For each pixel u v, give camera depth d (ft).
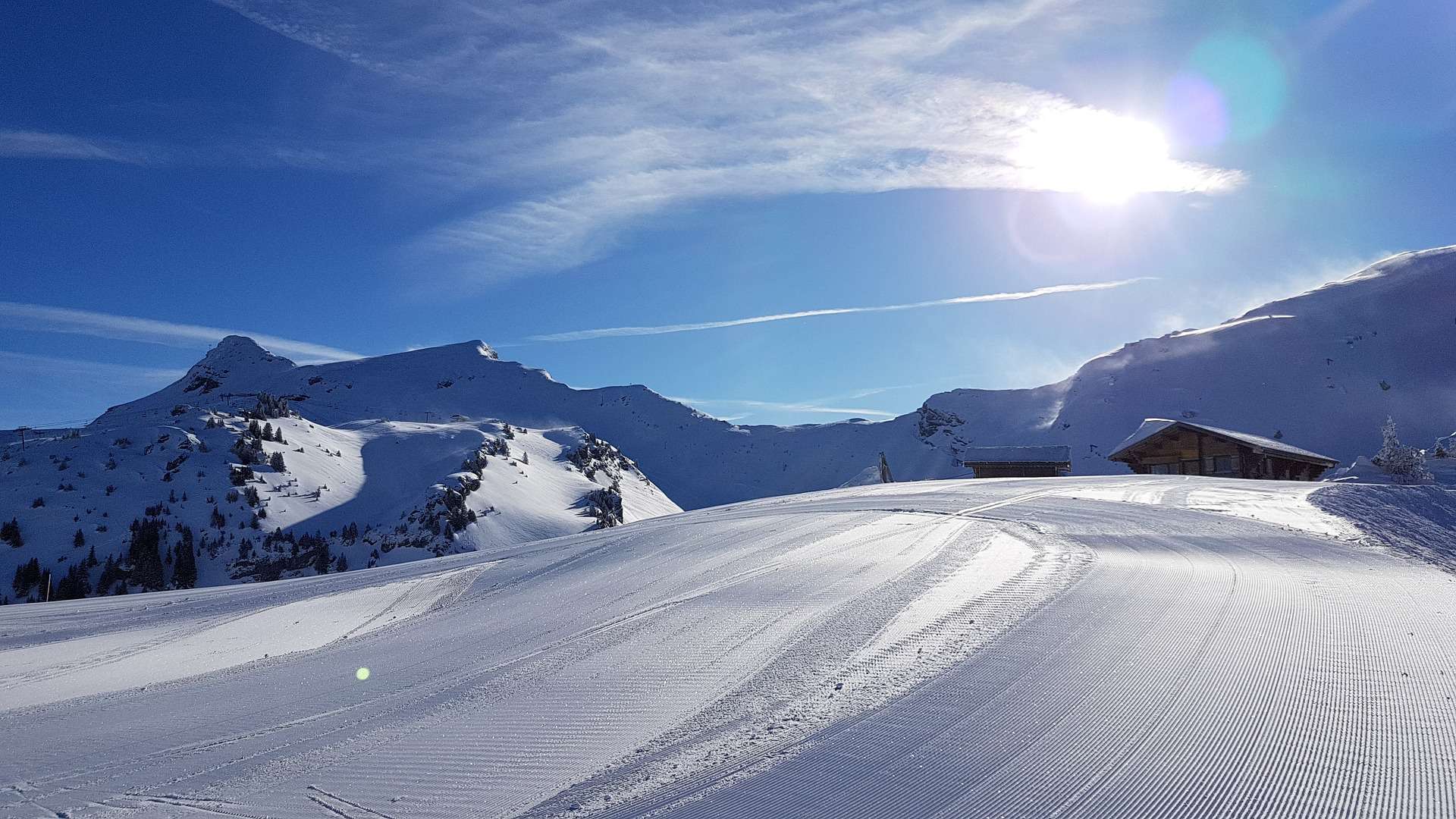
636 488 458.91
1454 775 15.94
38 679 41.37
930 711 21.49
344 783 20.48
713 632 33.86
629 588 48.57
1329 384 496.64
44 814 20.30
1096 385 606.14
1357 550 45.52
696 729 22.12
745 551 57.47
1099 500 74.49
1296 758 17.12
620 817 16.74
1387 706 19.76
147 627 58.80
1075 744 18.57
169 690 35.83
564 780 19.27
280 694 32.35
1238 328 600.39
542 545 81.05
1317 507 62.03
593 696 26.50
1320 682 21.81
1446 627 27.02
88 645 51.93
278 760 23.04
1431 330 524.11
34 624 66.23
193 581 235.61
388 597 59.67
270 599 66.39
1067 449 169.27
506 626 42.52
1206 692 21.44
